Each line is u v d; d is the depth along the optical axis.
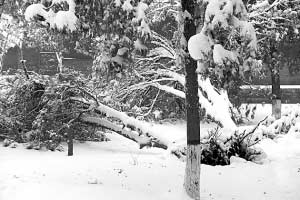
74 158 13.80
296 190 10.91
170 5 19.50
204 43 8.35
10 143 15.97
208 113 18.55
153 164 13.45
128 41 10.09
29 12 9.20
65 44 11.70
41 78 17.27
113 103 19.25
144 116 21.38
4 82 17.62
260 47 19.73
